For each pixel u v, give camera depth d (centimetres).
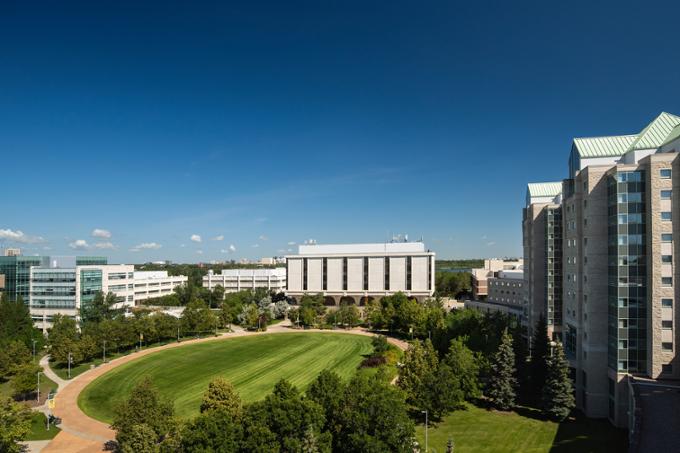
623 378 5666
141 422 4734
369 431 4084
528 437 5297
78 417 6381
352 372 8688
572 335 6906
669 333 5512
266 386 7875
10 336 10475
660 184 5578
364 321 14925
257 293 19400
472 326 9356
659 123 6347
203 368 9162
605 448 4934
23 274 14400
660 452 3825
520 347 7306
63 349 9044
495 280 15225
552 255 8375
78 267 14225
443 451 4916
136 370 9012
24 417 5116
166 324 11925
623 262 5769
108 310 13362
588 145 6969
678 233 5484
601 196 6147
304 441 3775
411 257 18875
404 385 6219
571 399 5825
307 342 11944
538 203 9262
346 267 19500
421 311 12162
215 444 3784
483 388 6894
